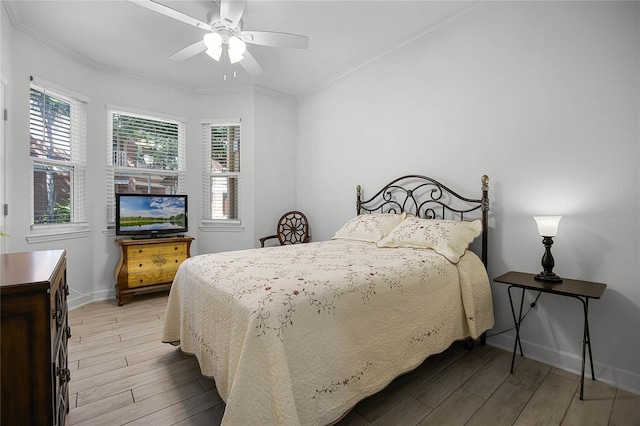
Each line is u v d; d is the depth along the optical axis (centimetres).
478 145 246
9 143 252
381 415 153
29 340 87
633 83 176
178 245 359
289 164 445
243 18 256
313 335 127
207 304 161
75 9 245
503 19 231
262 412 111
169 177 400
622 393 172
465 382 182
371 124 337
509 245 228
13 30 256
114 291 352
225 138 424
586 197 193
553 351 205
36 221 286
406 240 238
